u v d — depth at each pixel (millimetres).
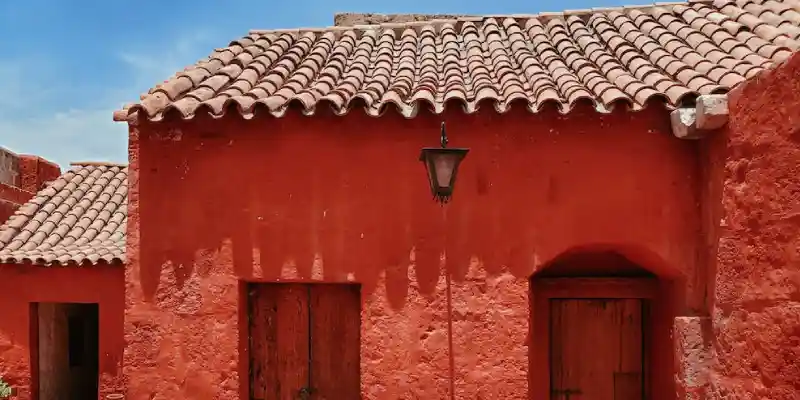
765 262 4312
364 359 5766
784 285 4086
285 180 5875
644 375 6664
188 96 5883
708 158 5305
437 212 5746
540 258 5645
